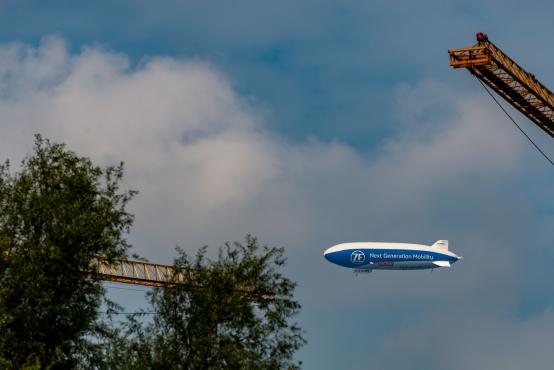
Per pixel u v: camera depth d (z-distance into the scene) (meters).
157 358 98.44
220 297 101.00
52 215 102.50
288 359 100.62
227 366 97.62
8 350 95.62
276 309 101.94
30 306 97.94
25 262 99.19
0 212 101.81
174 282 103.06
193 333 99.12
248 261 103.06
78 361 100.19
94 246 102.81
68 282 101.31
